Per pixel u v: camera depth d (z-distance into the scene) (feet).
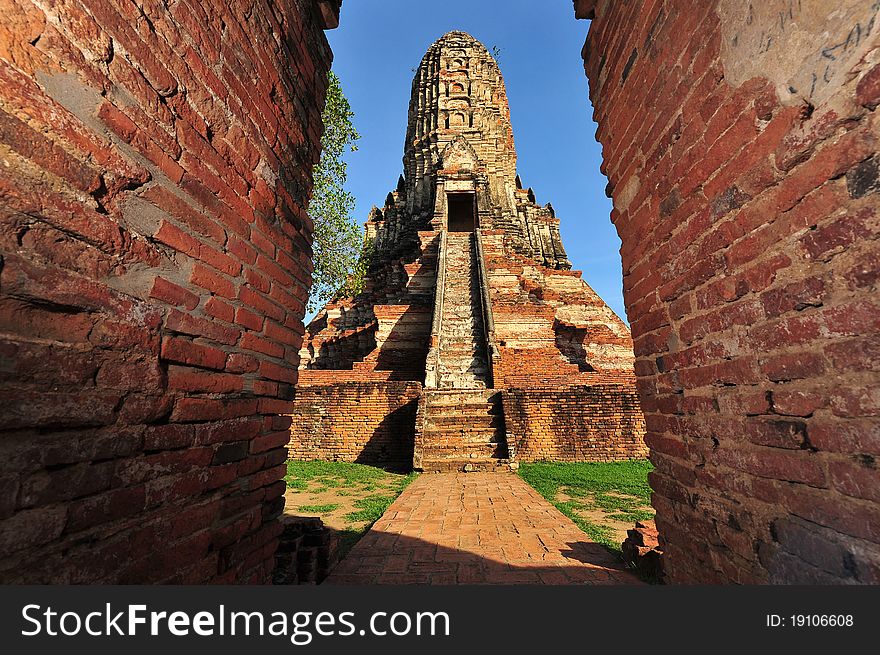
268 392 9.51
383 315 58.65
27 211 4.61
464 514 19.49
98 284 5.41
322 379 45.42
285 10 11.18
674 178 9.20
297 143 11.66
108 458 5.42
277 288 10.11
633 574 12.67
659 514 10.41
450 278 63.46
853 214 5.24
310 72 12.71
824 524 5.67
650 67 10.09
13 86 4.58
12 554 4.34
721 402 7.86
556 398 35.12
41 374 4.63
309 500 23.35
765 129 6.61
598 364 67.77
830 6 5.49
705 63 8.02
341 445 36.14
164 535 6.28
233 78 8.65
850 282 5.29
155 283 6.33
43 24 4.94
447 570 13.10
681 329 9.16
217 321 7.75
